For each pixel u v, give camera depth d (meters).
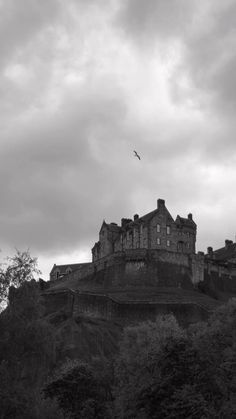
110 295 144.88
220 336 79.31
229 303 93.88
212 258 191.38
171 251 166.62
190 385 64.81
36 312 60.38
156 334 89.75
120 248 179.75
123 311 138.38
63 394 78.88
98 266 172.88
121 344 95.69
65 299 147.62
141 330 95.62
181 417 60.84
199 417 60.34
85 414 74.94
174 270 164.25
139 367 75.25
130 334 95.81
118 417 72.31
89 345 117.50
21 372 57.66
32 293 60.94
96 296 143.88
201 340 76.88
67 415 73.06
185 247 175.38
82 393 80.00
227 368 70.75
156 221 171.62
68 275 187.75
